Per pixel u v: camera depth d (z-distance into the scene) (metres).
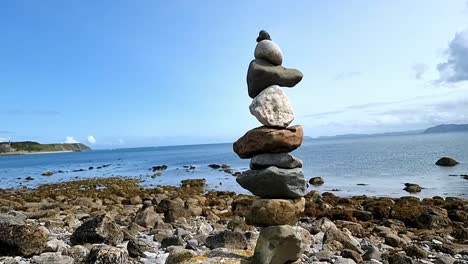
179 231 11.23
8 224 8.14
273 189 6.31
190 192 29.78
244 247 8.66
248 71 6.69
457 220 16.62
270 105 6.34
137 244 8.38
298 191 6.35
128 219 14.64
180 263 6.20
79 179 49.06
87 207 19.73
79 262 7.36
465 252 10.84
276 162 6.37
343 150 86.62
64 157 140.12
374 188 29.83
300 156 71.25
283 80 6.47
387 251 10.51
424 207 17.75
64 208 18.81
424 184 30.70
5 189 38.66
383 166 44.78
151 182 42.25
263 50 6.54
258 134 6.34
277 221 6.23
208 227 12.78
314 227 12.75
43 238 8.22
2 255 7.92
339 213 17.00
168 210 15.80
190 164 69.00
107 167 73.12
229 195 27.05
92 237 9.05
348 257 9.18
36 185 43.22
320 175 38.94
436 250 11.12
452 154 57.12
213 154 110.38
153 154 141.38
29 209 18.59
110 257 7.05
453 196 25.23
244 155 6.62
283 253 6.23
